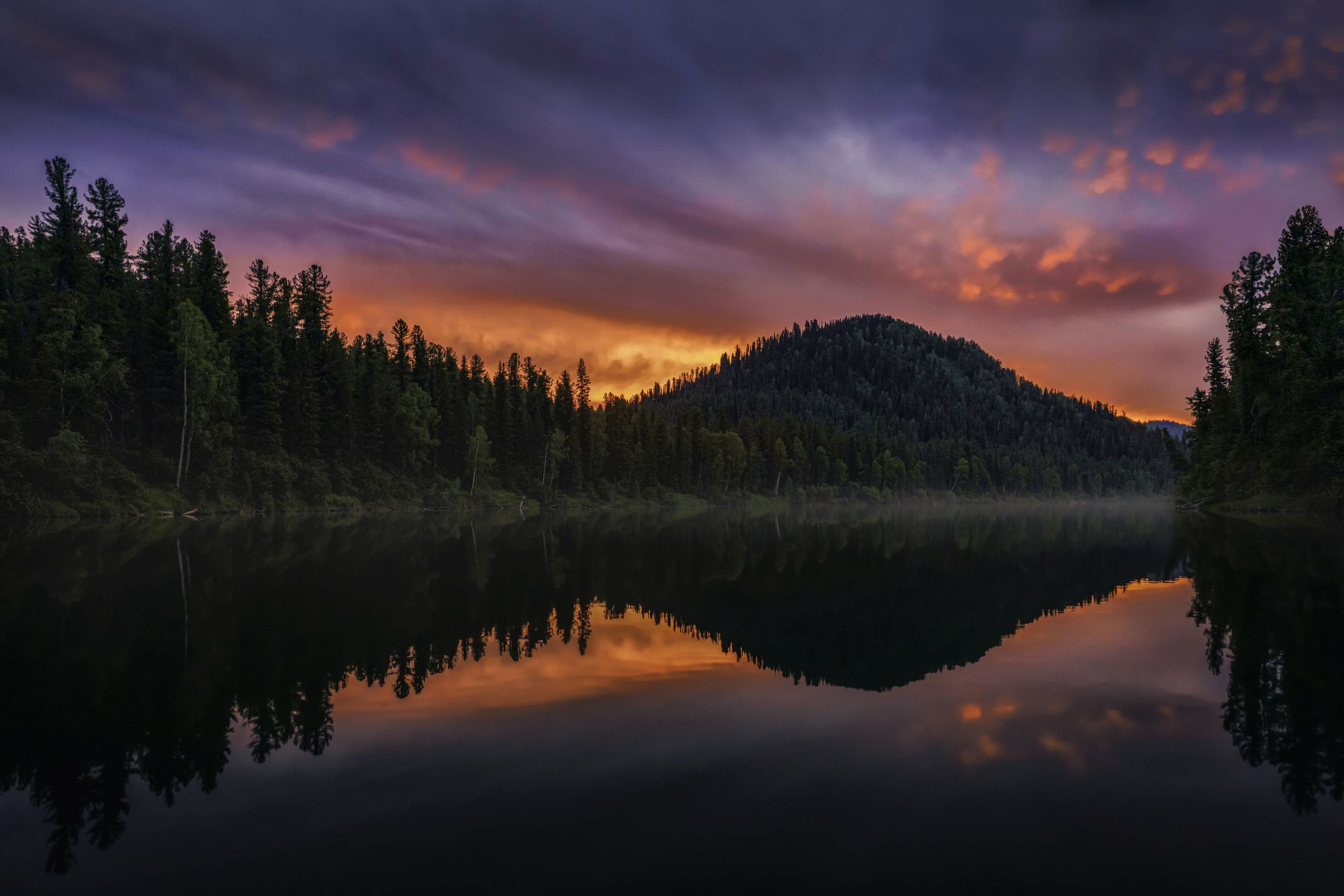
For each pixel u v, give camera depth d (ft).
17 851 21.35
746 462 549.54
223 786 26.00
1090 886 18.61
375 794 25.12
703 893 18.31
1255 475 200.34
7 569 87.45
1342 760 27.50
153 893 18.89
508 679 40.63
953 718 33.32
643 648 49.11
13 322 196.75
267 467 246.06
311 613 60.59
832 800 24.22
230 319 272.51
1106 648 48.11
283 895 18.75
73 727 32.35
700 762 27.84
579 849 20.92
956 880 18.89
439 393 370.94
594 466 443.32
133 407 218.38
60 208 225.35
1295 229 204.44
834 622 59.82
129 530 153.89
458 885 19.02
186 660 44.62
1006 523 264.52
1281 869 19.47
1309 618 54.95
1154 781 25.68
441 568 95.66
